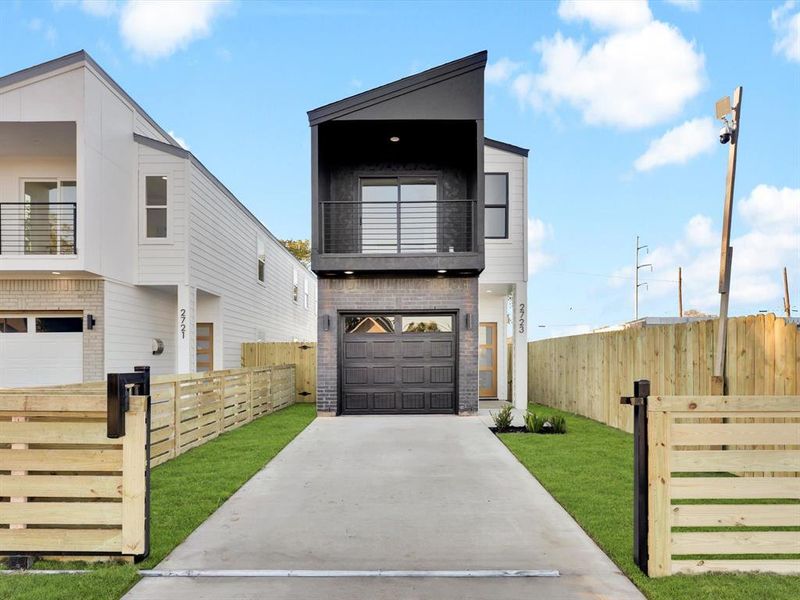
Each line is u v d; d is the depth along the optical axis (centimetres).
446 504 519
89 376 1112
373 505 517
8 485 387
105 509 384
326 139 1212
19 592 334
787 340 534
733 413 364
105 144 1127
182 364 1245
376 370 1145
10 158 1242
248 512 496
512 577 362
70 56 1047
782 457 362
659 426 363
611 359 994
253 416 1126
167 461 705
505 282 1291
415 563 383
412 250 1230
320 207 1130
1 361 1133
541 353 1476
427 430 938
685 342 729
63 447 415
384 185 1255
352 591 342
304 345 1623
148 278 1250
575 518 474
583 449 764
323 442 835
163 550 402
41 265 1038
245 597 334
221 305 1511
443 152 1252
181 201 1256
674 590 336
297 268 2594
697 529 441
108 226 1134
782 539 364
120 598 331
